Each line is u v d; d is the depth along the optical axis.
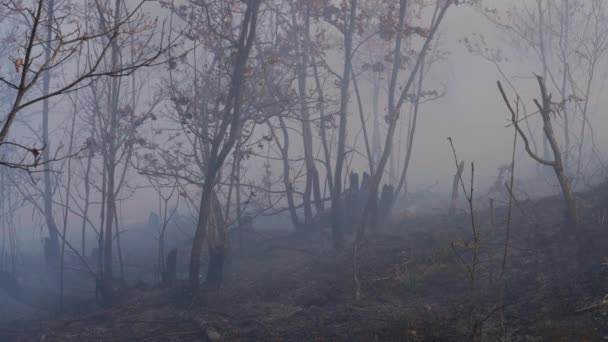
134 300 13.98
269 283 13.98
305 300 11.92
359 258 14.16
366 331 9.30
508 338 7.84
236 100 13.02
